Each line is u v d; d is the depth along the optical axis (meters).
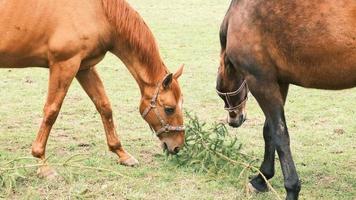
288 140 5.08
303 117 8.80
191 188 5.84
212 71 11.89
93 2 6.04
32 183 5.91
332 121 8.60
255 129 8.20
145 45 6.14
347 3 4.59
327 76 4.82
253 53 4.98
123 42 6.19
